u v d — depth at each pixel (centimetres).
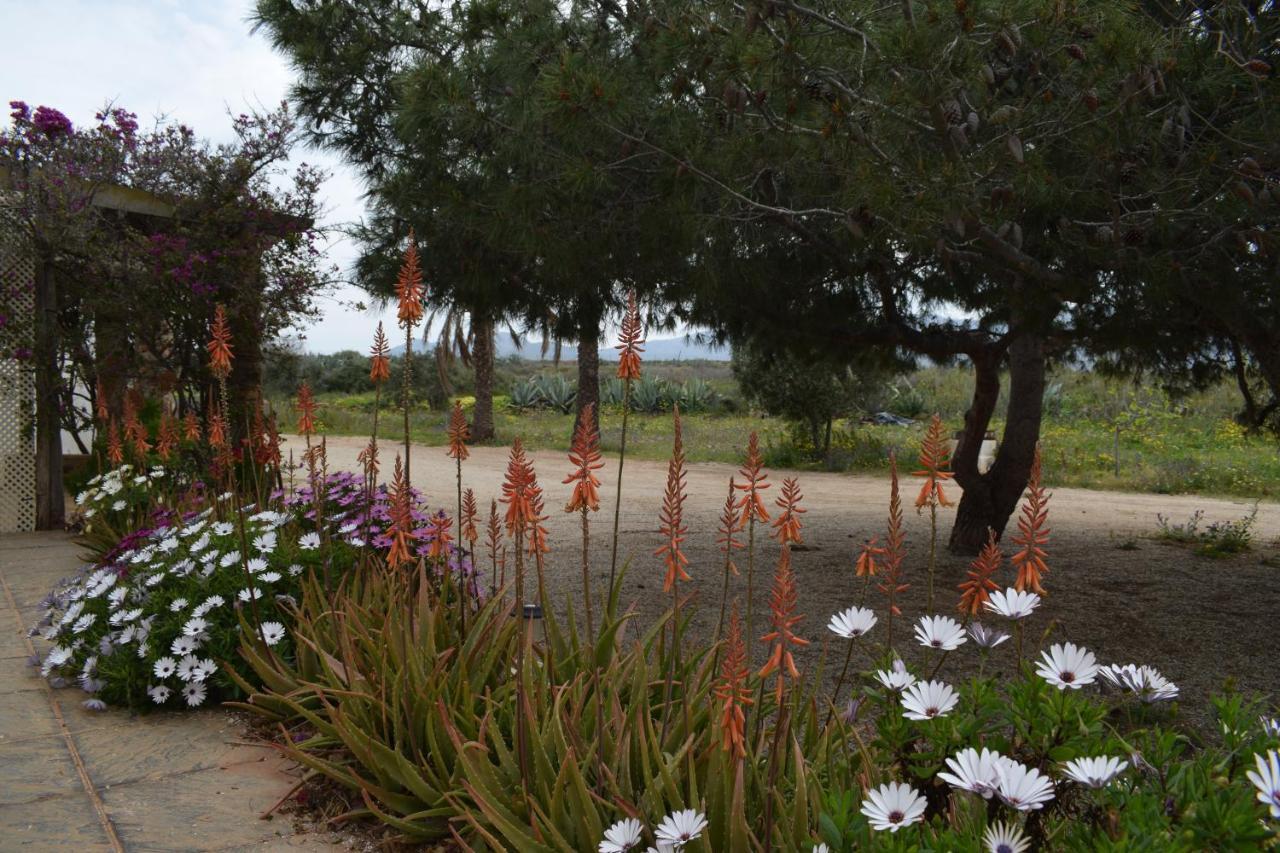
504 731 313
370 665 367
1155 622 611
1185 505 1355
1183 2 401
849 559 840
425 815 285
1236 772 189
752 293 636
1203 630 591
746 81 387
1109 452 1928
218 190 941
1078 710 204
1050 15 330
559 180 507
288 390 3030
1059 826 195
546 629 361
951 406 2850
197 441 834
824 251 602
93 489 810
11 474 962
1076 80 357
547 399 3541
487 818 260
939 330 778
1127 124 356
